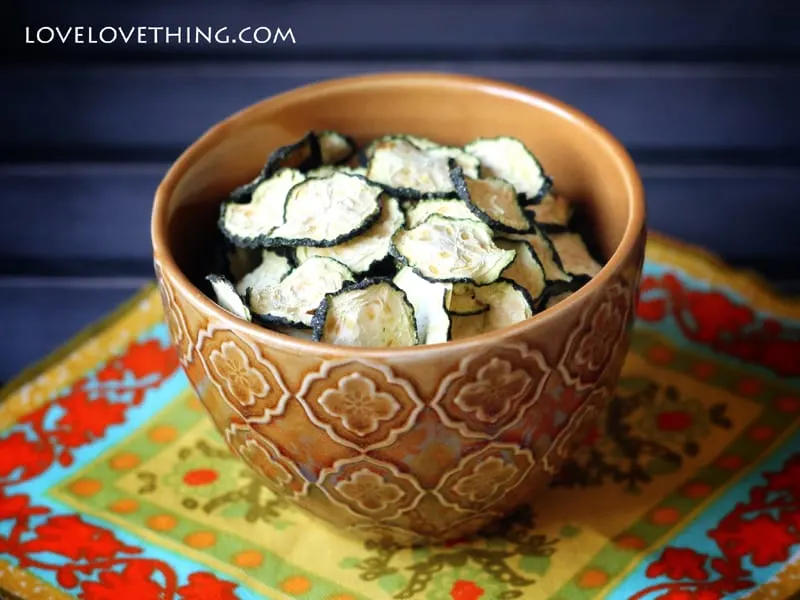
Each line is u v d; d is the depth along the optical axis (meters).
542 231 0.48
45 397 0.56
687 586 0.46
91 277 0.74
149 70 0.68
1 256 0.73
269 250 0.48
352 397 0.41
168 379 0.56
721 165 0.71
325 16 0.66
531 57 0.68
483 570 0.47
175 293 0.44
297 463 0.44
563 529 0.49
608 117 0.70
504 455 0.44
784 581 0.46
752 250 0.73
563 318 0.42
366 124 0.52
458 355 0.41
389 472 0.43
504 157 0.50
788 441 0.52
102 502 0.51
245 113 0.50
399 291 0.44
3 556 0.48
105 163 0.71
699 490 0.50
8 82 0.68
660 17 0.66
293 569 0.48
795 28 0.66
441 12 0.66
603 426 0.53
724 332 0.57
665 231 0.72
